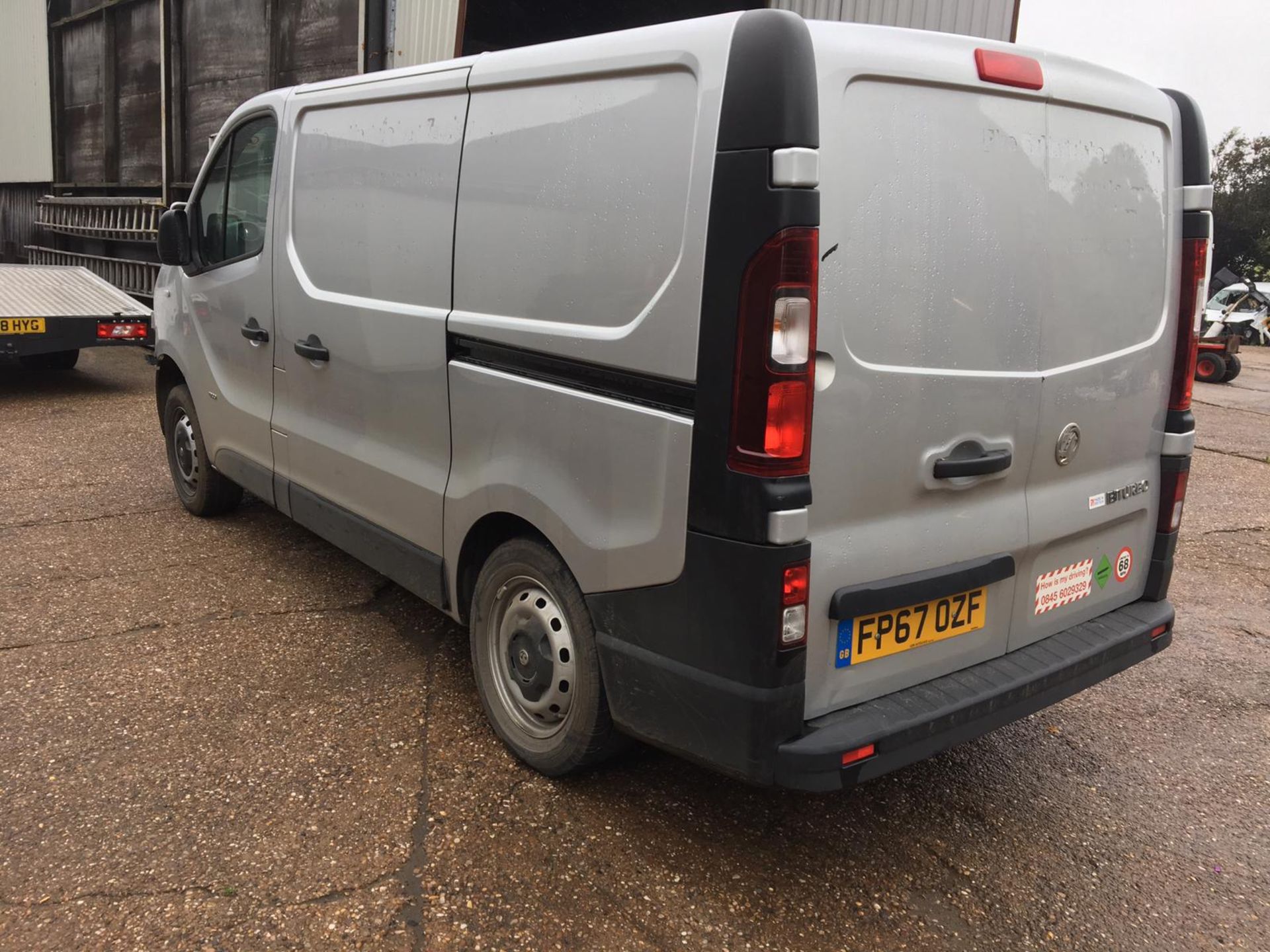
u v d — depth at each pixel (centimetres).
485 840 252
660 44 220
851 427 213
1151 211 275
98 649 350
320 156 355
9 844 240
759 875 246
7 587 402
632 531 232
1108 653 271
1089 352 262
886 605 224
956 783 299
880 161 210
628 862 247
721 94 203
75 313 784
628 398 232
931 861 258
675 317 216
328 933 216
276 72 973
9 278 848
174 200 1172
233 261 420
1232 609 469
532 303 260
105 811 255
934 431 228
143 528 488
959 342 229
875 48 208
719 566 211
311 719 308
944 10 823
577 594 257
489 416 278
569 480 251
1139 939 232
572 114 244
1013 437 246
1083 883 253
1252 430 1052
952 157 222
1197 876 259
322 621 384
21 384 880
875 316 214
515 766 287
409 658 355
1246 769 316
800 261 195
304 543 473
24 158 1588
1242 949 231
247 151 411
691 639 221
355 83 337
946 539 237
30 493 539
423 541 318
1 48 1584
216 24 1065
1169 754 324
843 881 246
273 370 397
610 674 245
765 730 211
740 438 204
